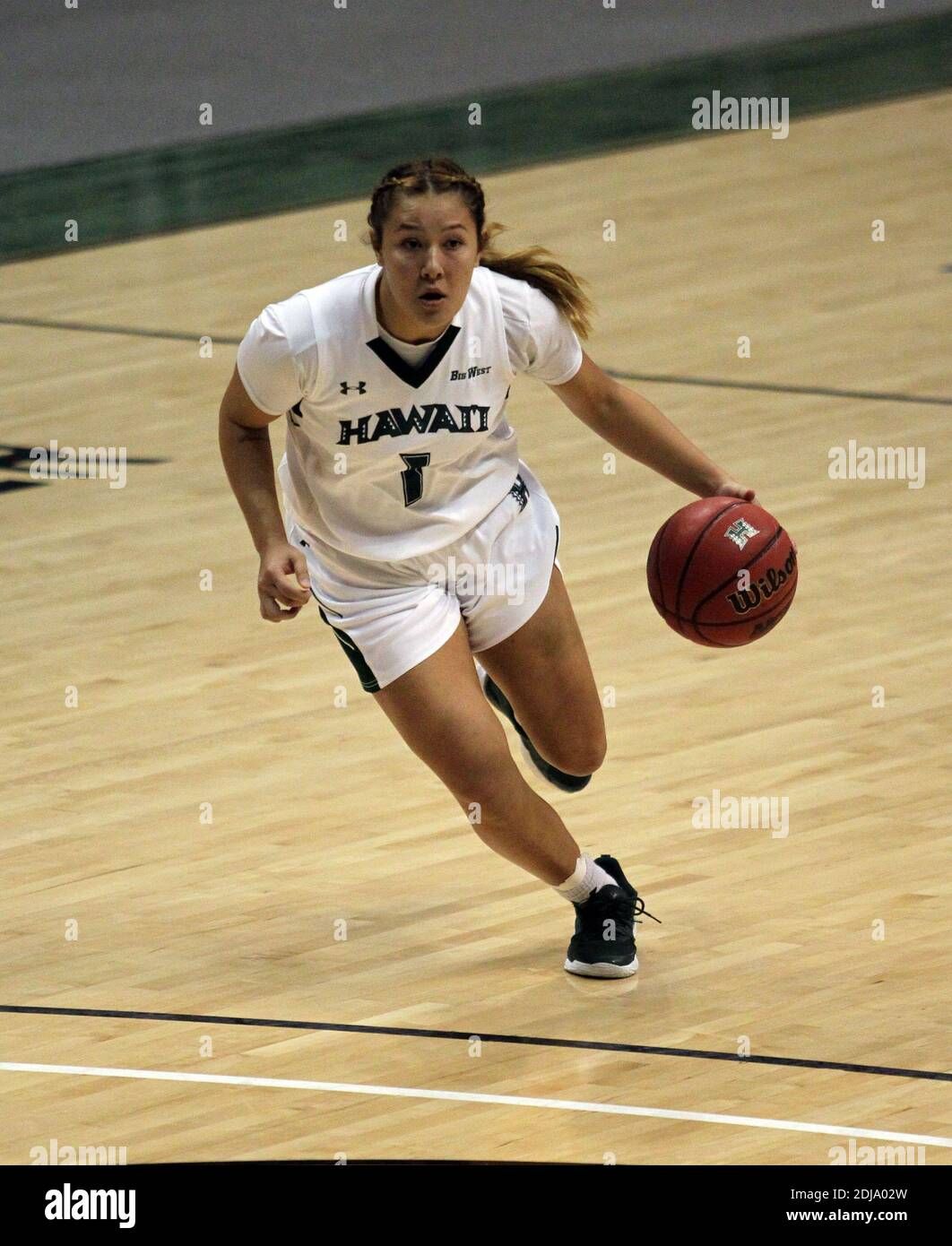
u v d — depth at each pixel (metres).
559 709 5.86
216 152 21.19
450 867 6.72
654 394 12.68
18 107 23.91
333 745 7.82
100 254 17.34
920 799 7.04
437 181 5.12
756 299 14.89
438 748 5.57
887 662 8.36
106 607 9.56
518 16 29.25
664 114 22.17
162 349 14.43
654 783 7.27
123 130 22.47
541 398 12.96
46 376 13.88
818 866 6.55
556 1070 5.29
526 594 5.72
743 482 10.88
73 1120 5.10
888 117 21.48
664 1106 5.07
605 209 18.12
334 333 5.32
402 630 5.57
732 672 8.34
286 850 6.89
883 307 14.49
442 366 5.39
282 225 18.03
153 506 11.14
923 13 27.92
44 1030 5.63
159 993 5.86
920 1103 5.04
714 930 6.14
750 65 24.89
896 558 9.63
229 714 8.19
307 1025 5.63
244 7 30.83
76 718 8.19
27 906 6.50
